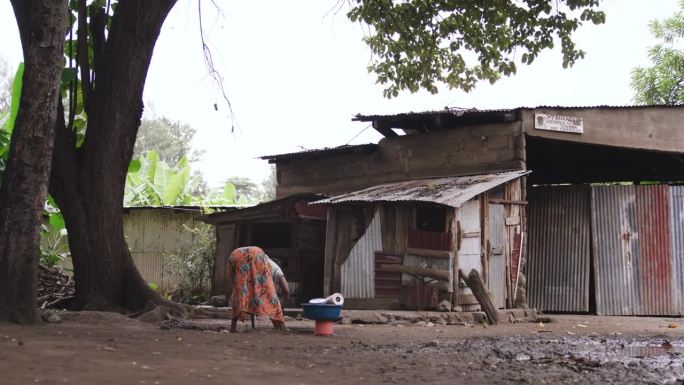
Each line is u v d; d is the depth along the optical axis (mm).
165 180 26188
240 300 10320
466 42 16891
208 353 7379
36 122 9922
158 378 5668
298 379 5934
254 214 18312
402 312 14000
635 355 8602
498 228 15797
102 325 10516
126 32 12672
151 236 22188
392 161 18641
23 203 9859
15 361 6156
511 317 14625
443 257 14602
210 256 20094
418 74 17531
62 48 10109
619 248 17625
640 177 21875
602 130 17109
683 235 17438
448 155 17500
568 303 17844
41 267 16625
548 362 7465
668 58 25203
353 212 16172
